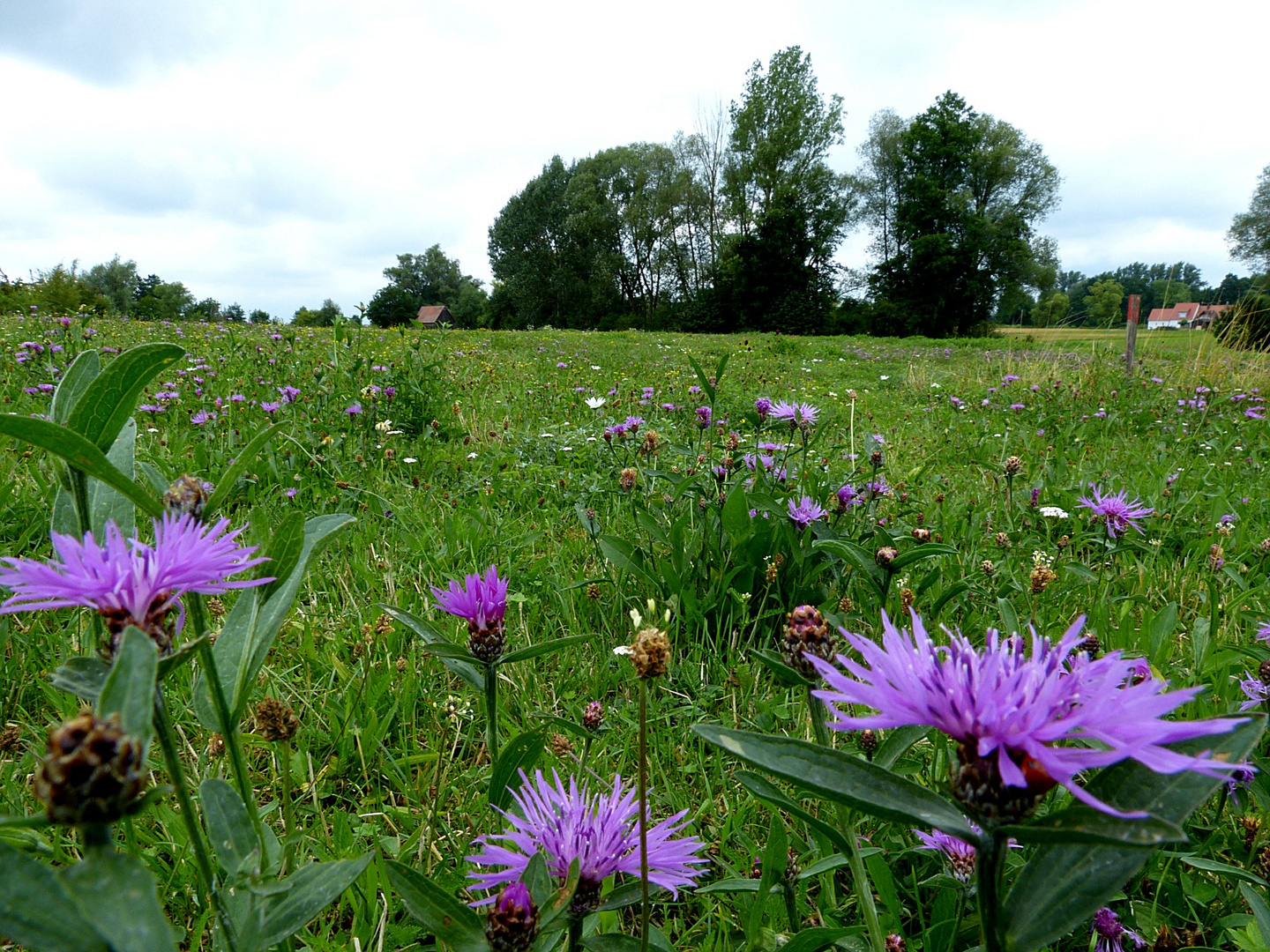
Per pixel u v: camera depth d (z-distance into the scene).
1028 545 3.07
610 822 0.97
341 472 3.61
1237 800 1.38
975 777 0.61
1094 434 6.01
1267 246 25.75
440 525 3.09
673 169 48.88
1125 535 2.93
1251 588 2.60
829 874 1.26
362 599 2.37
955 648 0.68
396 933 1.18
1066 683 0.63
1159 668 1.90
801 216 42.81
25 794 1.46
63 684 0.71
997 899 0.63
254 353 7.20
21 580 0.69
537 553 2.91
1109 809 0.52
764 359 13.09
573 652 2.14
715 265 46.81
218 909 0.75
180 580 0.75
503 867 1.13
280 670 1.96
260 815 1.38
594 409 5.75
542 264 54.94
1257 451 5.18
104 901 0.47
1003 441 5.34
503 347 13.05
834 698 0.65
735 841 1.46
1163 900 1.32
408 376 5.11
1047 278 41.22
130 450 1.04
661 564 2.35
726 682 2.00
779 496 2.83
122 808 0.49
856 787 0.66
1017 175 42.28
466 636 2.08
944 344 24.06
